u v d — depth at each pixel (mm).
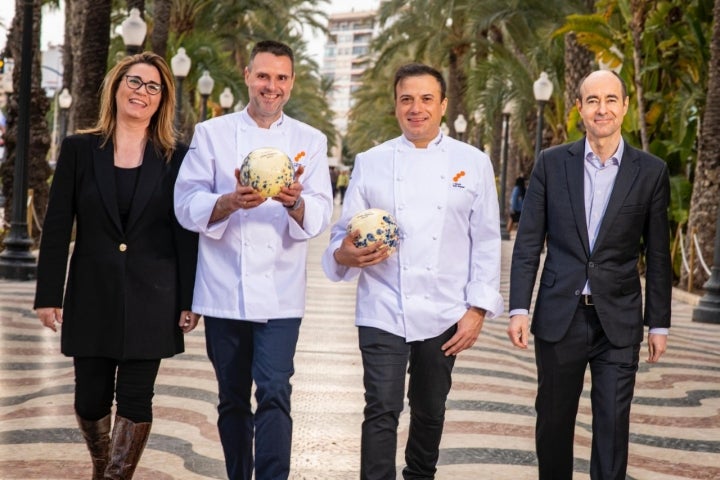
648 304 3785
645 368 7883
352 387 6461
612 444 3629
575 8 24609
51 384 6238
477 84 28875
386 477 3729
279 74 3789
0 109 21125
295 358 7496
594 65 19203
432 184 3842
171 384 6320
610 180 3750
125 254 3697
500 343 8828
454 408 5949
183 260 3777
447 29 37375
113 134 3770
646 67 15422
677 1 15688
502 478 4512
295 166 3879
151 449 4777
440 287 3809
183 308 3779
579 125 16922
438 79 3857
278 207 3854
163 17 24703
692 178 16922
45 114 16750
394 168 3875
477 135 40688
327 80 91312
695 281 14281
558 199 3770
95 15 16547
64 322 3719
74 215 3783
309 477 4402
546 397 3781
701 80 15680
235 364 3883
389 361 3775
